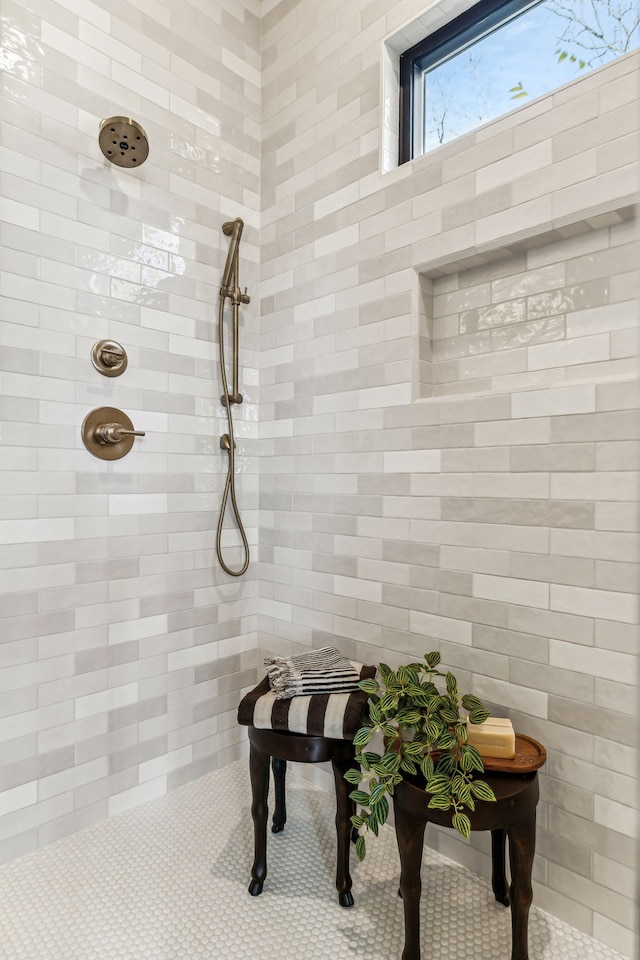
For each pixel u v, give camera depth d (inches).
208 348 84.7
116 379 74.0
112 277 73.5
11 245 64.7
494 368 65.7
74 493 70.2
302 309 84.3
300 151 84.7
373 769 51.7
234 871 64.2
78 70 70.1
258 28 91.8
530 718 59.1
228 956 52.7
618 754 52.7
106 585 73.5
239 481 89.4
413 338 69.7
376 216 73.8
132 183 75.5
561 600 56.7
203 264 84.0
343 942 54.5
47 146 67.4
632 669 52.0
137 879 62.7
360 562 76.3
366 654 75.5
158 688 79.4
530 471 58.9
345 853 58.9
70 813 70.3
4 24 63.9
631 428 52.0
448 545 66.2
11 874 63.2
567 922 56.4
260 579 91.7
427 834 68.9
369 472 75.0
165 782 80.2
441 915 57.7
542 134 57.7
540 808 58.3
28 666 66.6
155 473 78.5
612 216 54.2
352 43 77.1
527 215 58.9
